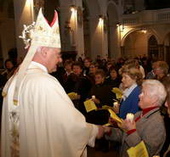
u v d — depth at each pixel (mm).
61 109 1894
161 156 2334
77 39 14055
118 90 3932
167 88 1726
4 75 6492
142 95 2408
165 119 2471
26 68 2039
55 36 2156
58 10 14117
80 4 14641
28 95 1932
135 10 24078
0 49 16453
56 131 1896
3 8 16297
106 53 18953
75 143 1933
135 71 3260
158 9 21328
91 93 4863
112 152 5066
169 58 22609
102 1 18281
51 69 2188
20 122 1968
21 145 1963
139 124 2344
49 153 1885
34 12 9477
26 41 2170
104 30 18781
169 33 22047
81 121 1948
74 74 5438
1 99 6168
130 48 24609
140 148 1969
